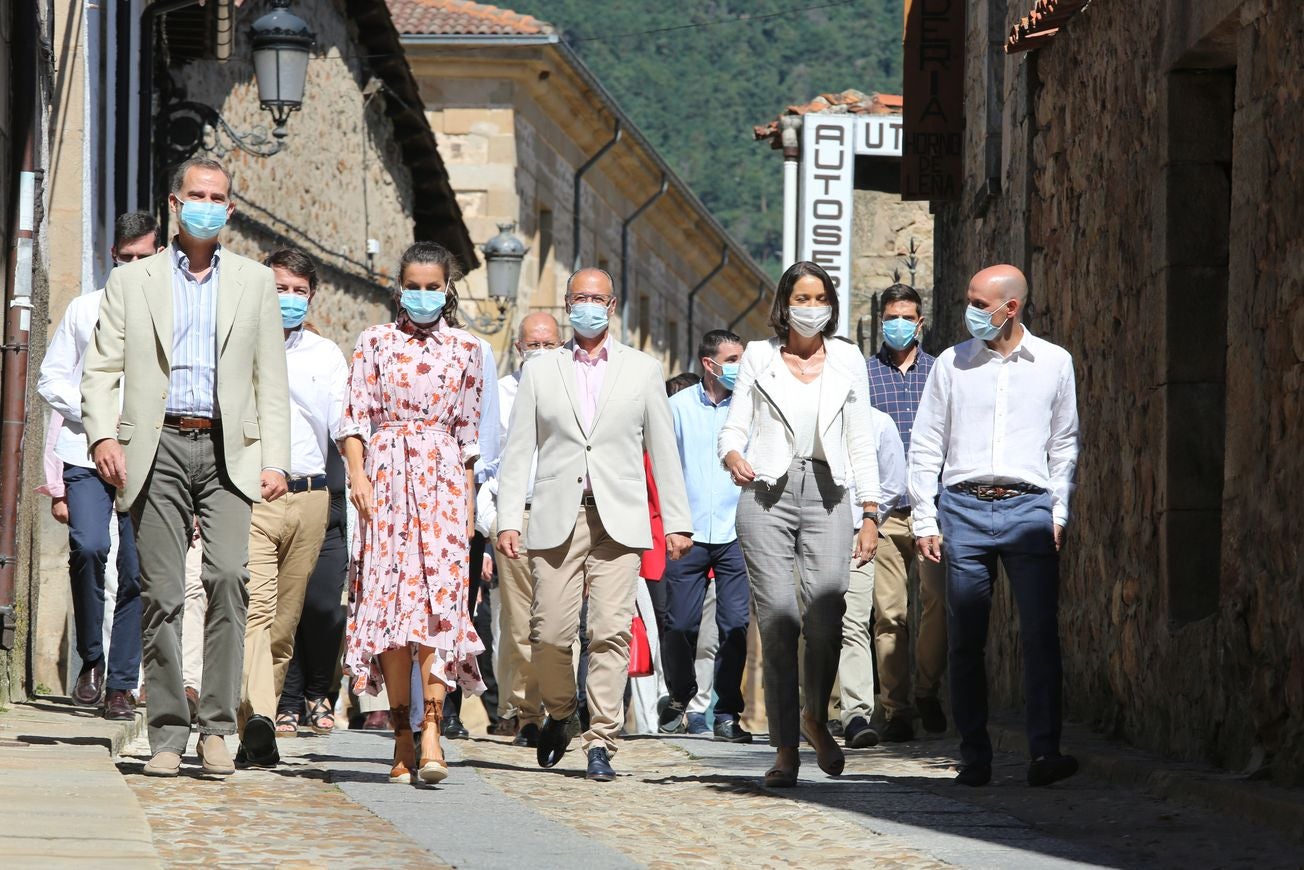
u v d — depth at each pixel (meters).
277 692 13.04
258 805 9.46
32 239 14.84
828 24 151.12
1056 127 16.86
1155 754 12.82
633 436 12.04
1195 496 13.05
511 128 43.59
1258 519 11.09
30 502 15.91
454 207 40.12
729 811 10.55
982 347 12.01
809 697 11.83
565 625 12.10
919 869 8.49
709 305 72.75
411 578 10.98
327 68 31.38
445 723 15.91
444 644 10.95
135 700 14.66
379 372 11.27
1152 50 13.71
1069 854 8.91
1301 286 10.47
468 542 11.20
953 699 12.05
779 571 11.63
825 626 11.64
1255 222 11.26
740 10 150.38
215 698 10.57
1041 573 11.87
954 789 11.73
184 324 10.36
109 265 20.52
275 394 10.57
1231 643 11.43
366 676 11.03
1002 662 18.09
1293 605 10.48
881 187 33.41
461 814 9.61
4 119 14.54
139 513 10.34
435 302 11.28
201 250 10.52
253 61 24.69
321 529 12.87
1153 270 13.56
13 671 14.89
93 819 8.34
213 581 10.40
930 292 33.38
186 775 10.59
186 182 10.34
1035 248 17.67
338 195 32.38
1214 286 13.20
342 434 11.31
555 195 48.22
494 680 17.36
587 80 46.62
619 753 14.75
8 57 14.80
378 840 8.49
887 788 11.73
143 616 10.46
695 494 16.47
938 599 15.87
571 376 12.08
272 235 27.64
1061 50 16.67
